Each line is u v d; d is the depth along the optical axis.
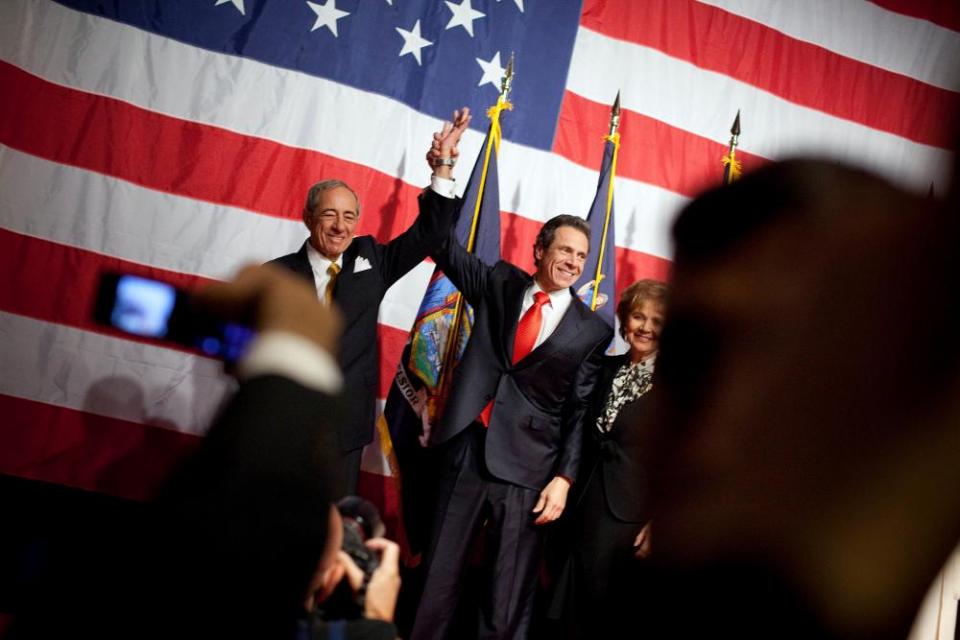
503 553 3.85
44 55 4.70
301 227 4.90
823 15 6.02
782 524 0.32
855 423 0.31
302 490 0.83
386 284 4.16
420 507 4.34
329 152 4.98
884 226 0.32
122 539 0.83
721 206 0.34
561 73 5.43
